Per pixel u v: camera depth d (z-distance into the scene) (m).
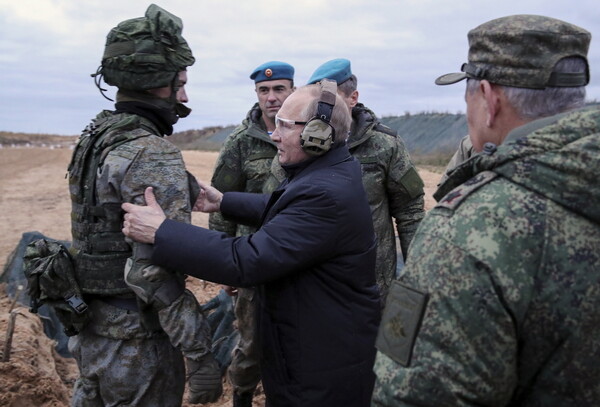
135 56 2.40
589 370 1.26
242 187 3.81
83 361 2.62
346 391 2.25
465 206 1.33
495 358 1.26
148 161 2.35
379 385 1.37
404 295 1.36
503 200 1.29
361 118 3.45
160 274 2.26
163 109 2.53
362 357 2.27
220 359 4.38
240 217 2.81
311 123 2.21
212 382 2.42
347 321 2.24
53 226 11.43
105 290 2.44
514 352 1.28
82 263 2.46
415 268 1.36
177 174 2.40
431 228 1.37
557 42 1.38
